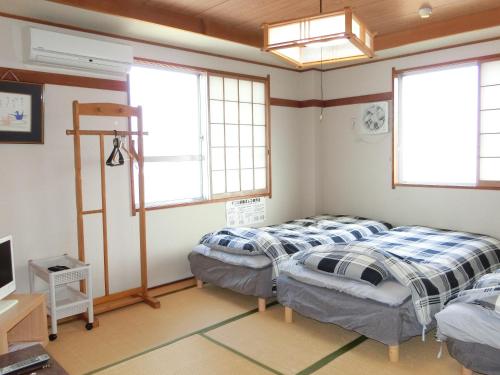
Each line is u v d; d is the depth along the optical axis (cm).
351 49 290
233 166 494
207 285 439
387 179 512
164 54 423
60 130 359
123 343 308
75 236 371
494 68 422
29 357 205
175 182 452
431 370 264
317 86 560
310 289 317
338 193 561
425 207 483
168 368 271
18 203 339
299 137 570
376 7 367
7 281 276
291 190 564
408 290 280
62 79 357
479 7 373
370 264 294
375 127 511
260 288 360
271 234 406
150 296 392
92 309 334
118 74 388
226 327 333
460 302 256
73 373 266
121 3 337
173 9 363
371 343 302
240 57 484
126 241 406
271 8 364
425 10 365
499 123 423
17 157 338
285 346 299
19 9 320
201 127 466
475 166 449
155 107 430
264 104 526
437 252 360
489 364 234
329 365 272
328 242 409
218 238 404
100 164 377
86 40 352
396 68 492
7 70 329
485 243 392
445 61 453
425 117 486
